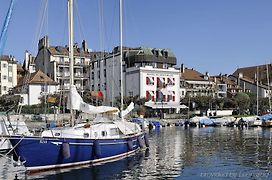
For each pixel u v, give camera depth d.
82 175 19.88
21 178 19.09
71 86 22.78
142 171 21.73
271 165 24.12
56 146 19.95
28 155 19.06
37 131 25.34
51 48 91.88
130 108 30.73
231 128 65.44
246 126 67.75
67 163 20.78
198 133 53.09
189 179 19.84
